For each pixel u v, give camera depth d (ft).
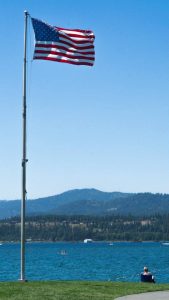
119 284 110.93
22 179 107.04
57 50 109.91
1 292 93.25
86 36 110.83
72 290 98.07
